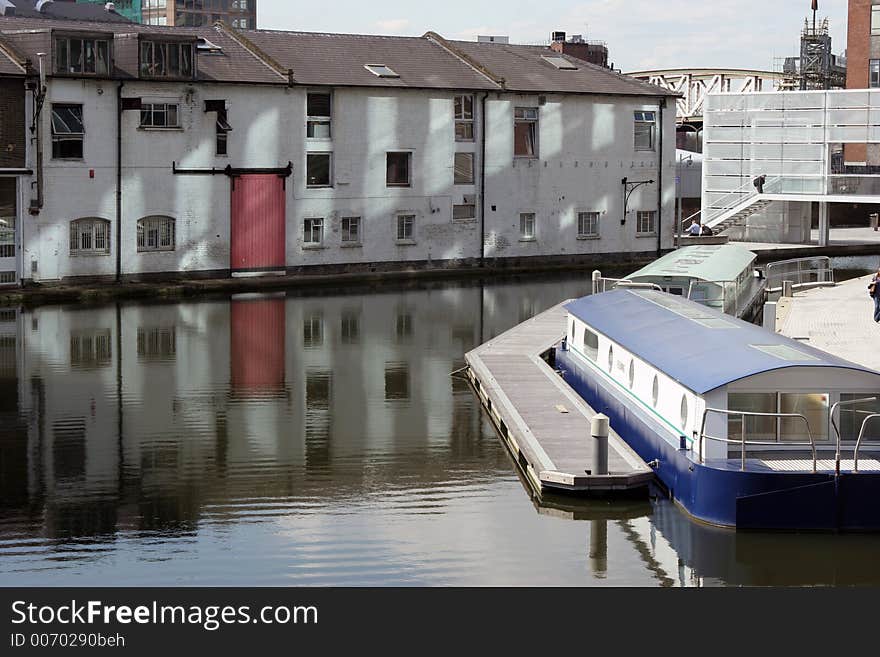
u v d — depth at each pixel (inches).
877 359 1195.3
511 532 763.4
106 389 1151.6
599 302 1171.9
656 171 2362.2
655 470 855.7
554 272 2191.2
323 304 1727.4
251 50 2000.5
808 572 698.2
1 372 1219.2
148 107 1823.3
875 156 2824.8
